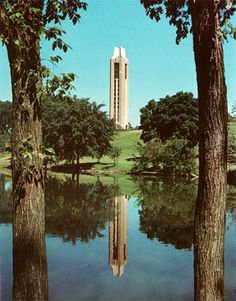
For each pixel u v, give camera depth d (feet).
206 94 18.53
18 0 19.39
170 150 192.44
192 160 187.01
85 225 66.13
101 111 227.20
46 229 62.13
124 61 609.01
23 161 20.29
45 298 20.54
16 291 20.26
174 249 50.96
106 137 227.40
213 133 18.48
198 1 18.39
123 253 48.42
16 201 20.44
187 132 235.81
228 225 63.52
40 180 20.67
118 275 39.75
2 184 132.36
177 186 137.90
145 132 259.39
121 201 97.50
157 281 38.17
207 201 18.61
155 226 66.49
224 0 17.95
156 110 249.14
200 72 18.66
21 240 20.34
